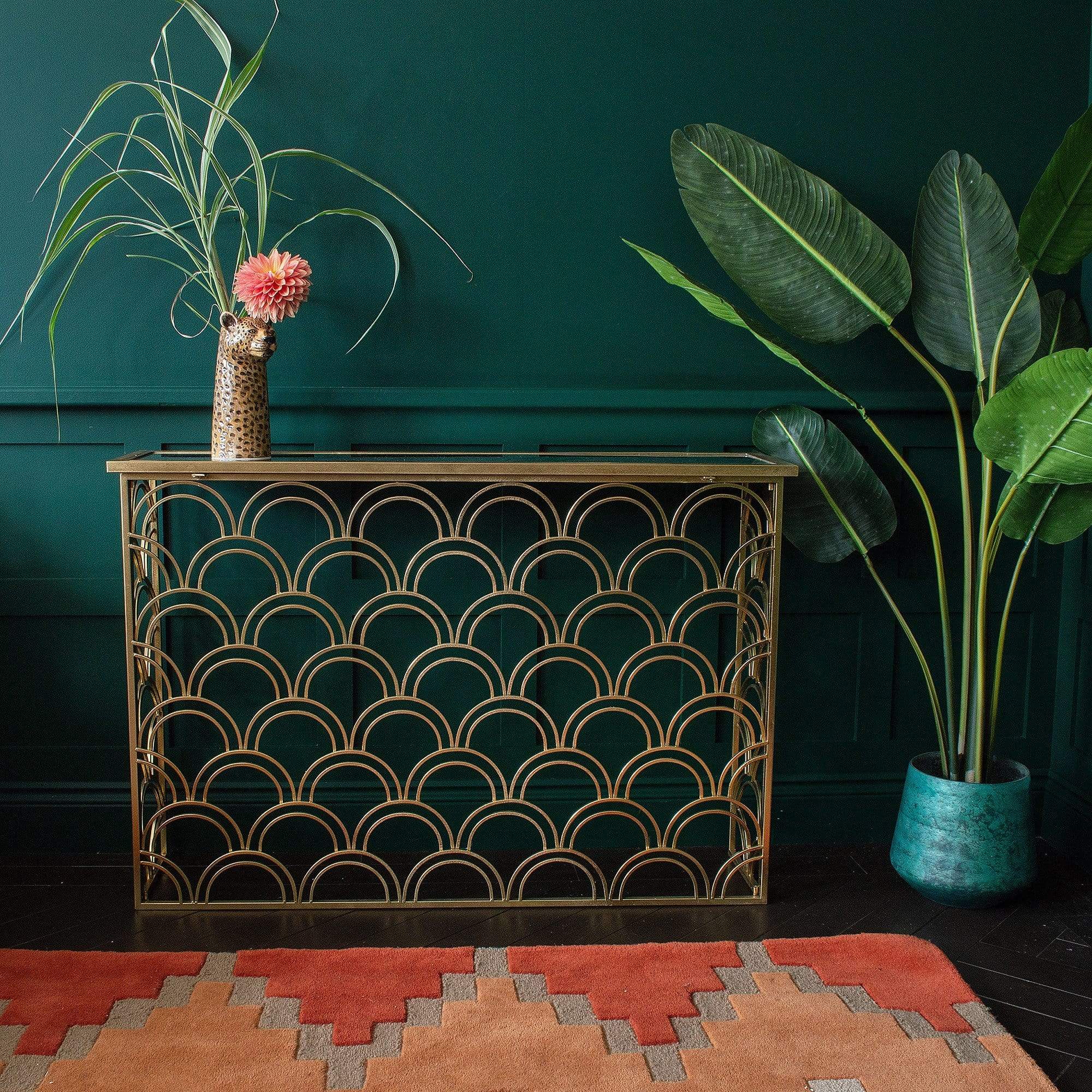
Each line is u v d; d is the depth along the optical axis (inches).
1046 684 105.7
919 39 96.7
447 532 98.8
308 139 94.2
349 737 100.4
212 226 87.0
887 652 104.0
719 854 101.5
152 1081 66.3
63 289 94.3
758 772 102.0
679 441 99.5
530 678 101.0
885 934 85.0
